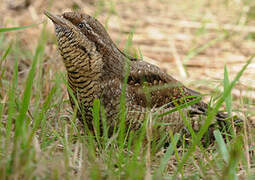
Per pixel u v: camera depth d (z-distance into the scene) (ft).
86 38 23.65
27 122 22.04
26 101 20.74
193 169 21.75
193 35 54.13
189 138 26.55
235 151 20.25
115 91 24.34
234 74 40.96
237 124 27.20
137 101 24.93
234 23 58.54
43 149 20.88
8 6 56.59
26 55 38.65
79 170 19.49
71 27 23.20
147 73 25.88
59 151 22.12
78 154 21.97
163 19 61.21
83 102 24.54
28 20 50.31
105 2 64.39
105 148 21.93
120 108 24.20
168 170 22.07
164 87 25.64
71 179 18.40
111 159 20.76
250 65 42.73
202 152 22.38
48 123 24.62
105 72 24.22
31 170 17.76
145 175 19.38
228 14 64.34
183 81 38.01
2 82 31.17
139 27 56.39
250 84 35.47
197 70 43.06
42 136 23.41
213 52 48.52
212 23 59.16
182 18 62.44
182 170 21.12
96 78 24.06
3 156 19.42
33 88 32.45
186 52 47.85
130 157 23.03
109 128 24.91
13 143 19.77
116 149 23.27
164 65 43.73
